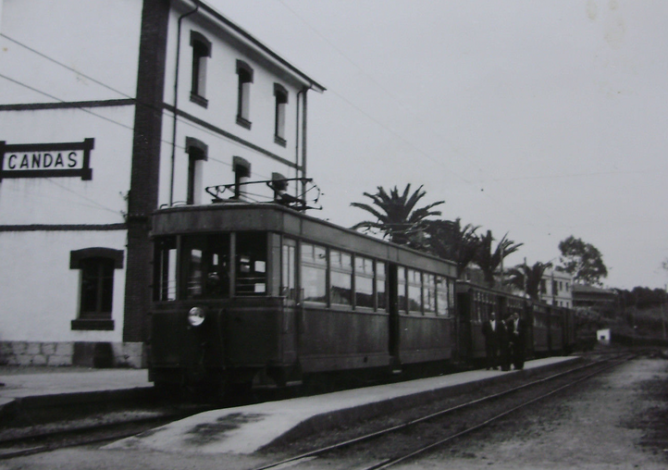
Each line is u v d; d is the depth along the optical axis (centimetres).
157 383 1294
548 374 2539
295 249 1325
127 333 1973
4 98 2195
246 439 904
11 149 2167
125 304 1989
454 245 3978
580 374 2562
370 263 1670
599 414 1320
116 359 1972
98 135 2100
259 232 1260
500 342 2341
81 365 2005
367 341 1617
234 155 2478
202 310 1242
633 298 11875
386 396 1316
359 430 1066
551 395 1700
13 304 2097
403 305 1858
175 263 1298
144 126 2064
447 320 2220
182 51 2206
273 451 880
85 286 2070
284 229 1283
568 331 4831
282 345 1242
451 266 2303
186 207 1299
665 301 11100
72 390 1192
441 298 2189
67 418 1139
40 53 2180
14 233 2125
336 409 1085
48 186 2120
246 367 1227
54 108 2152
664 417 1270
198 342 1250
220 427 959
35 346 2052
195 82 2312
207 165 2319
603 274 12556
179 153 2173
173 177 2136
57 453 863
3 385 1291
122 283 2009
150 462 808
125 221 2030
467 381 1788
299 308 1312
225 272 1264
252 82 2619
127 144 2069
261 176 2667
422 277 2020
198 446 886
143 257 2008
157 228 1319
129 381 1449
